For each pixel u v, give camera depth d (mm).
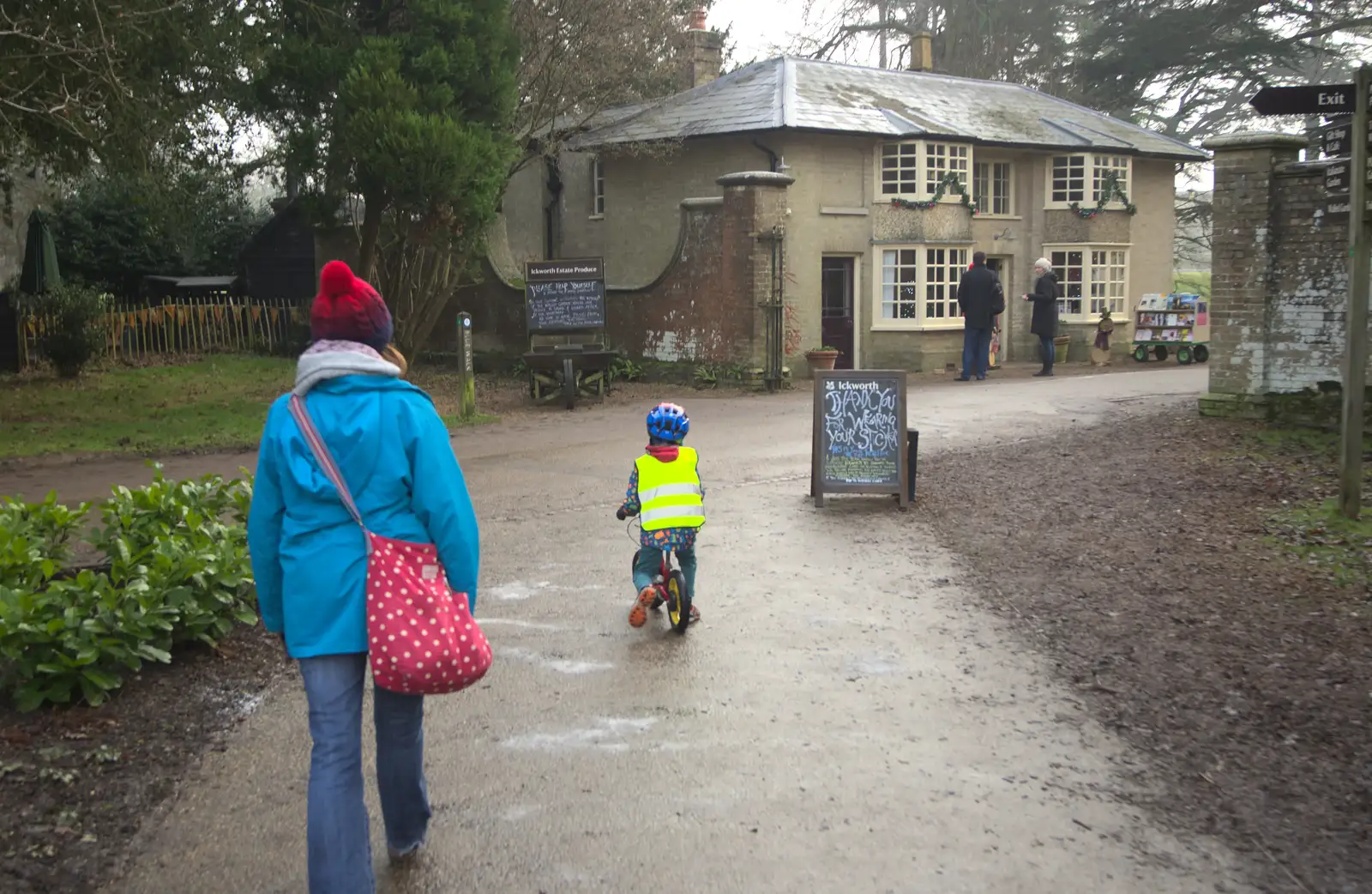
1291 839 3748
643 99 22516
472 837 3834
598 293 16656
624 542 7996
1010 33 37344
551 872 3607
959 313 22031
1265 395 11867
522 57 19719
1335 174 8273
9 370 20656
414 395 3352
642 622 5918
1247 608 6074
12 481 10789
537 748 4562
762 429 13422
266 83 15781
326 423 3260
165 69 14805
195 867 3672
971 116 23547
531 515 8945
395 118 14766
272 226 26828
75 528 6574
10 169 19594
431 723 4832
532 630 6090
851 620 6172
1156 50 34312
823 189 20656
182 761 4484
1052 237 23875
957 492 9422
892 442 8961
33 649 4879
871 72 24359
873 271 21359
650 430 6062
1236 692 4961
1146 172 25203
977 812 3984
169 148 15562
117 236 28297
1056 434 12219
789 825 3900
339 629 3191
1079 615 6102
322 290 3402
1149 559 7125
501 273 21438
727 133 20156
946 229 21500
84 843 3803
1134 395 15648
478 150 15750
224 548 5934
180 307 24000
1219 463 9953
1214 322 12250
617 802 4086
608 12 19984
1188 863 3619
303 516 3244
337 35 16000
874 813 3982
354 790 3203
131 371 20984
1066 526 8086
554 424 14547
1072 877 3549
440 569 3320
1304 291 11469
